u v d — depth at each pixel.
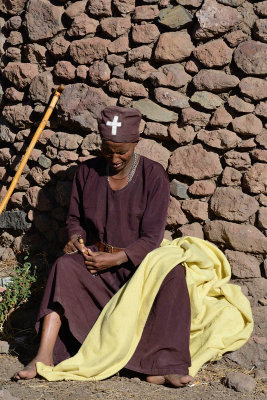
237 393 4.07
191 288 4.46
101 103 5.33
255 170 4.93
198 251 4.57
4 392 3.76
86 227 4.77
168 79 5.11
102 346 4.20
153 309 4.27
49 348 4.27
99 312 4.48
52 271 4.41
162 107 5.16
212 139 5.01
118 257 4.41
